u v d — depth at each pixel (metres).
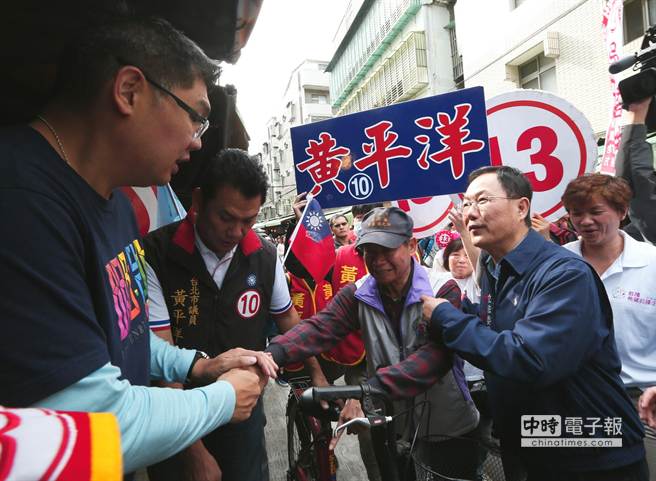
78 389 0.74
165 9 1.81
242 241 1.81
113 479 0.45
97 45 0.88
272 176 39.56
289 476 2.29
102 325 0.94
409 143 2.41
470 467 1.53
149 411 0.83
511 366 1.20
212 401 0.95
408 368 1.42
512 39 9.31
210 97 2.70
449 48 15.11
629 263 1.86
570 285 1.25
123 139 0.92
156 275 1.69
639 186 1.97
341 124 2.54
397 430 1.78
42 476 0.41
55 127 0.91
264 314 1.88
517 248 1.42
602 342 1.32
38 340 0.71
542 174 2.45
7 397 0.69
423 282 1.70
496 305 1.49
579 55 7.98
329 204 2.60
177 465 1.60
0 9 1.66
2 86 2.05
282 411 3.96
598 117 7.71
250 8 1.83
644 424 1.72
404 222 1.66
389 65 17.25
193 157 3.17
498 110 2.50
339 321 1.83
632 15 7.12
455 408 1.70
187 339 1.72
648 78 1.89
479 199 1.44
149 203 2.38
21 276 0.71
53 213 0.79
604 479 1.32
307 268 2.38
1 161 0.77
